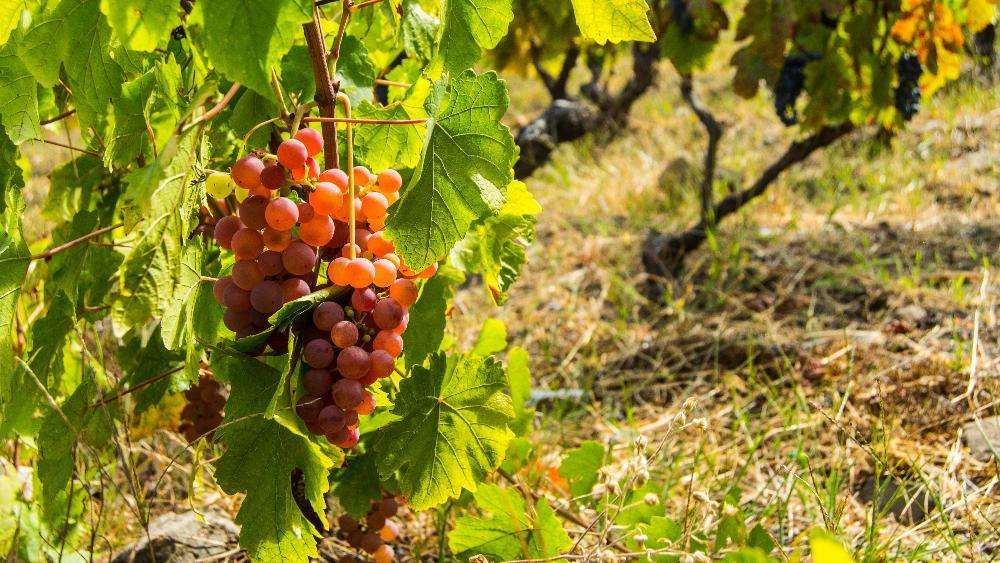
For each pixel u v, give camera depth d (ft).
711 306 7.64
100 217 4.79
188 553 4.98
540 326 7.70
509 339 7.54
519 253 4.66
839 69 7.31
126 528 5.32
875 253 8.13
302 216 3.85
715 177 10.07
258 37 3.61
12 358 4.27
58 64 4.04
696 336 7.09
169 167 3.76
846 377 6.27
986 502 5.18
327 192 3.83
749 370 6.35
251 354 3.92
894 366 6.16
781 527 4.96
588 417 6.43
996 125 10.33
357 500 4.55
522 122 13.96
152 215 3.72
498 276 4.60
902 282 7.33
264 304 3.84
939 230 8.33
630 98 10.19
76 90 4.09
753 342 6.73
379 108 4.28
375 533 4.70
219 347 4.03
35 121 4.29
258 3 3.60
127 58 4.06
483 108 3.95
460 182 3.94
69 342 4.82
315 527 4.33
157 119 4.08
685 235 8.32
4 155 4.37
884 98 7.38
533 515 4.64
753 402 6.16
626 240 9.05
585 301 8.13
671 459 5.66
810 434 5.72
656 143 11.78
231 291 3.90
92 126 4.18
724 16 7.41
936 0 7.22
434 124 3.95
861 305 7.29
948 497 5.21
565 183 10.91
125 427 4.78
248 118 4.20
